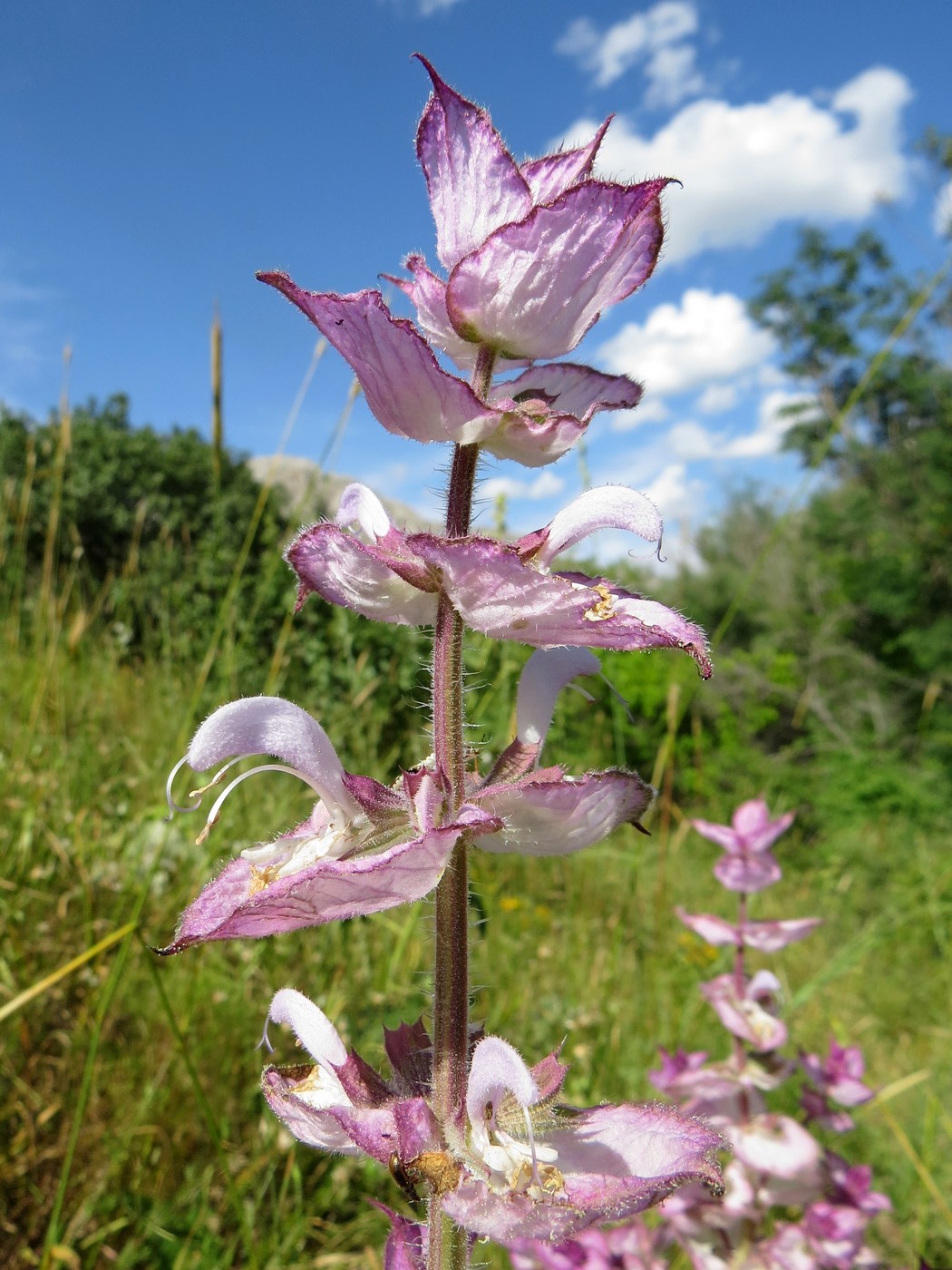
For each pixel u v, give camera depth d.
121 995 0.26
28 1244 0.21
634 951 0.40
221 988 0.27
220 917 0.10
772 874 0.24
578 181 0.11
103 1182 0.22
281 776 0.38
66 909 0.27
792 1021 0.42
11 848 0.28
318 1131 0.11
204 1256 0.21
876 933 0.55
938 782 0.97
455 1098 0.11
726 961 0.38
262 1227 0.22
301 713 0.11
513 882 0.44
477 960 0.34
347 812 0.11
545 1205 0.10
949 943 0.58
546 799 0.11
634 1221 0.22
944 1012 0.47
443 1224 0.11
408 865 0.10
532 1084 0.09
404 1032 0.12
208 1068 0.25
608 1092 0.29
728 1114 0.23
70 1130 0.23
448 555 0.10
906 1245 0.28
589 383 0.12
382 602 0.11
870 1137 0.34
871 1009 0.47
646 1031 0.33
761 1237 0.23
